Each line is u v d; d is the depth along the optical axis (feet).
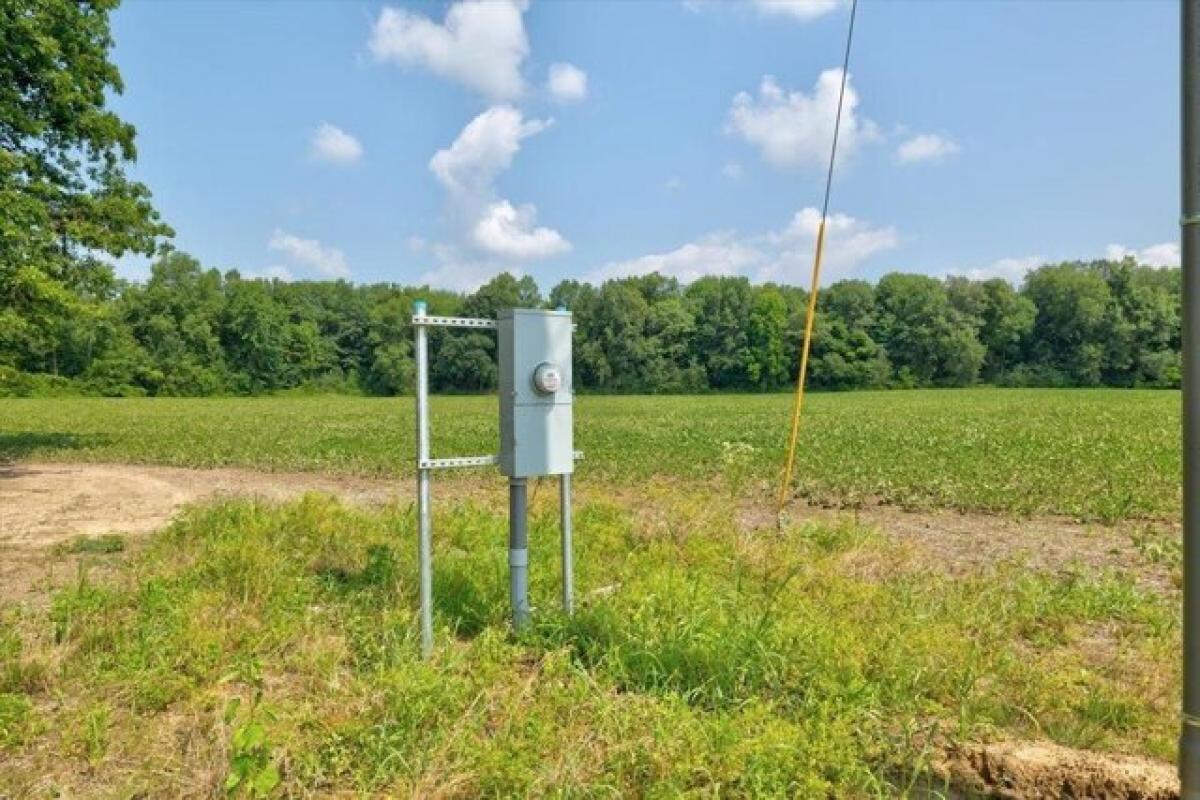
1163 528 28.99
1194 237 8.16
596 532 24.27
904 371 287.07
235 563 19.72
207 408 162.71
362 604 17.76
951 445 57.93
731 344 291.58
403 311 301.22
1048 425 83.71
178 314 280.51
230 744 10.70
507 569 19.02
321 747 11.39
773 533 25.07
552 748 11.37
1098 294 276.41
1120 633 17.11
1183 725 8.83
